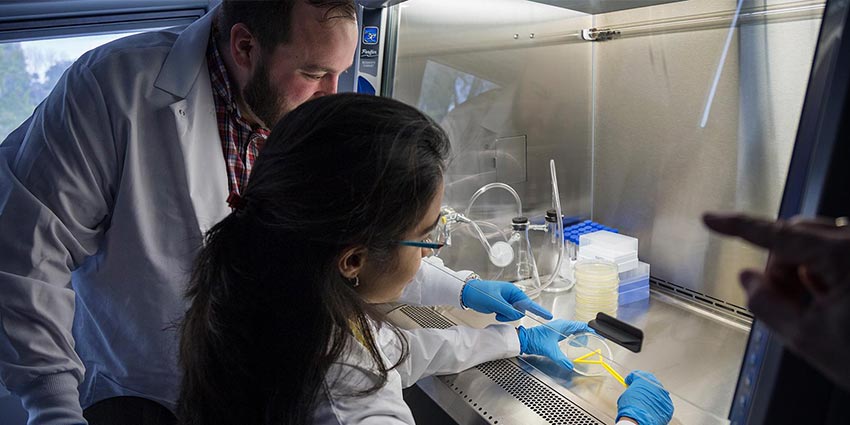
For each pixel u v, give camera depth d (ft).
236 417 3.25
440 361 4.82
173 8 8.23
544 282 5.54
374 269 3.30
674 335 4.14
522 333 5.12
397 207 2.98
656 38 4.66
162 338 5.20
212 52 5.28
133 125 4.84
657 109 4.72
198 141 5.16
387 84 6.28
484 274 6.08
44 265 4.47
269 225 3.01
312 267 3.04
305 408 3.09
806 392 2.45
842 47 2.47
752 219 1.43
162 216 5.06
